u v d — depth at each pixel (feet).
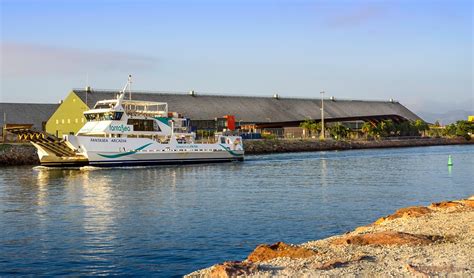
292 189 143.74
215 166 236.63
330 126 505.25
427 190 140.46
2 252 71.82
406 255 54.03
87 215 101.14
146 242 76.95
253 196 128.47
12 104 435.53
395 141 504.43
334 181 165.99
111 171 207.21
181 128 247.91
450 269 47.93
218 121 424.05
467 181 163.94
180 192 137.59
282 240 78.18
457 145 541.34
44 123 414.21
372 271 48.29
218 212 103.45
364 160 281.33
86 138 212.02
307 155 342.03
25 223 93.15
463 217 75.00
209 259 67.46
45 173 199.21
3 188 148.36
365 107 597.52
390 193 133.90
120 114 225.76
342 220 94.43
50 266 64.85
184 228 86.99
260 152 384.06
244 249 72.59
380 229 70.49
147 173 198.08
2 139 314.55
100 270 62.95
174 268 63.52
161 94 449.06
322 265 49.96
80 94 371.15
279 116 486.79
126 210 106.93
